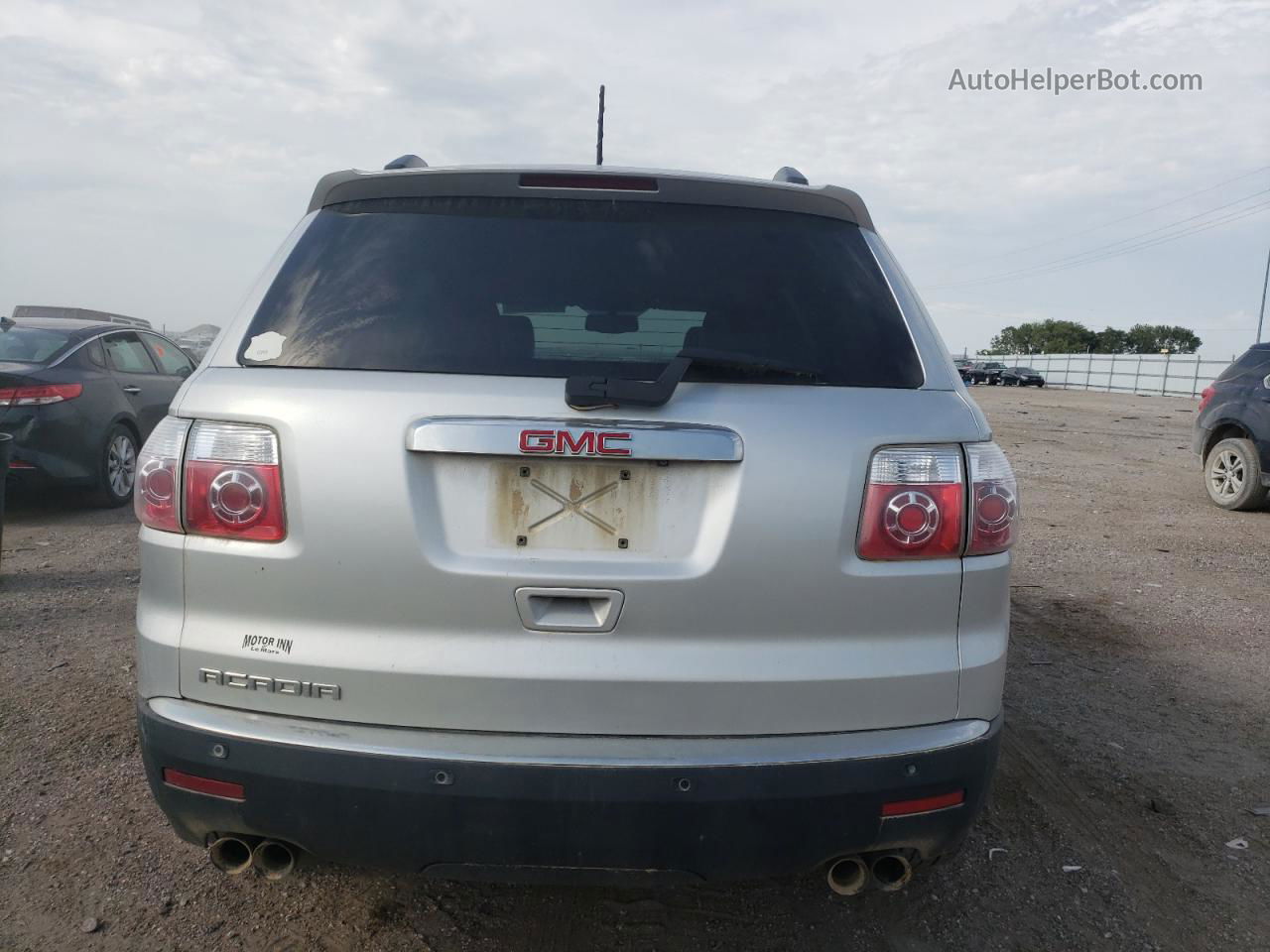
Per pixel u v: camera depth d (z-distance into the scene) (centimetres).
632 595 213
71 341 830
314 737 214
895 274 258
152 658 225
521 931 277
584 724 213
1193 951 278
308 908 282
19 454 750
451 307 234
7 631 501
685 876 216
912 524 220
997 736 231
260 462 216
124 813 327
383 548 213
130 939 266
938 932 283
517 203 254
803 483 215
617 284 240
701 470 216
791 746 215
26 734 381
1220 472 994
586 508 216
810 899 297
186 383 231
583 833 210
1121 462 1425
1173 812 355
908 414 226
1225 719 441
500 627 214
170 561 223
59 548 684
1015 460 1416
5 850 303
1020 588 661
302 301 238
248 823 218
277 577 216
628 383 212
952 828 225
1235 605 630
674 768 209
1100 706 453
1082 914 293
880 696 220
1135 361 6028
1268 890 309
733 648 216
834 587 217
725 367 224
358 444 213
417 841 213
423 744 212
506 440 211
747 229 254
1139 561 747
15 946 261
